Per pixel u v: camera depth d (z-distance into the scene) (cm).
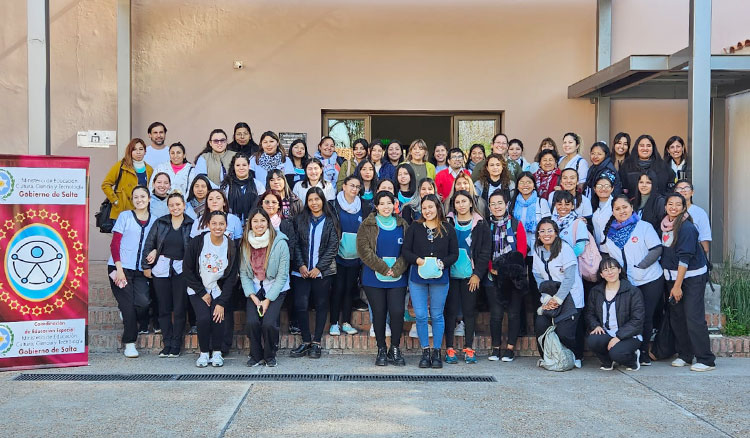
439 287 683
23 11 1073
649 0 1067
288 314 760
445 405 557
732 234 1088
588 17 1077
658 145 1076
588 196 768
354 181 732
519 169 816
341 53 1074
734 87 1029
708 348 670
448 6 1074
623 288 659
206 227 677
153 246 705
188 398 571
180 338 721
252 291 678
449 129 1102
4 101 1073
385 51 1074
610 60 1062
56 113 1070
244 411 538
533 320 738
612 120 1077
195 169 792
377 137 1100
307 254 707
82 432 491
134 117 1072
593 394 589
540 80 1080
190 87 1073
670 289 684
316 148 1079
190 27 1071
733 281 809
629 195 772
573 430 500
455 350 748
